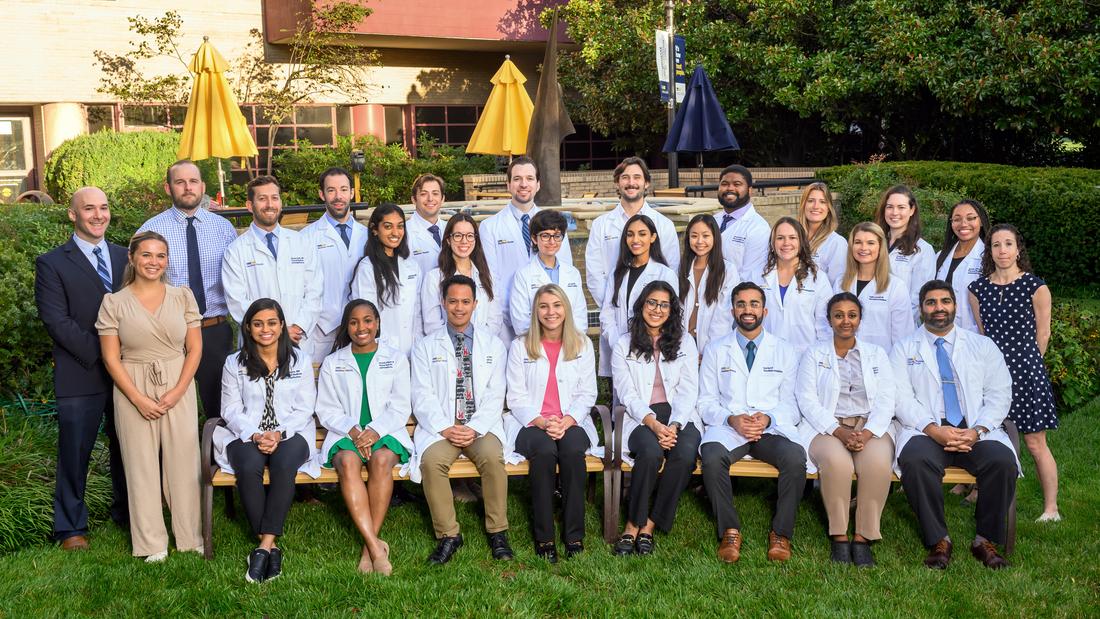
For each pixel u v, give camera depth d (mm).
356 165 13297
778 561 4348
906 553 4438
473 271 5234
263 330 4477
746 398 4773
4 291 5703
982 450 4344
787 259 5117
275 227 5137
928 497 4348
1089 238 9266
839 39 13242
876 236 4988
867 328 5059
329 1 14273
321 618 3742
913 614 3801
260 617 3779
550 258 5273
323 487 5230
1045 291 4754
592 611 3828
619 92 14969
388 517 4820
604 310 5355
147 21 13961
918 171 10859
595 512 4926
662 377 4871
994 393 4555
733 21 14930
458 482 5105
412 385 4715
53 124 13875
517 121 10516
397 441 4473
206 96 10359
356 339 4590
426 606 3828
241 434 4422
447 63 16812
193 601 3922
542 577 4141
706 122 10992
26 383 5742
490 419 4633
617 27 14555
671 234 5664
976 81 11633
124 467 4355
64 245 4422
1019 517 4773
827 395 4660
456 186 15289
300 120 15867
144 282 4332
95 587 3998
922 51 12281
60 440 4406
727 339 4898
